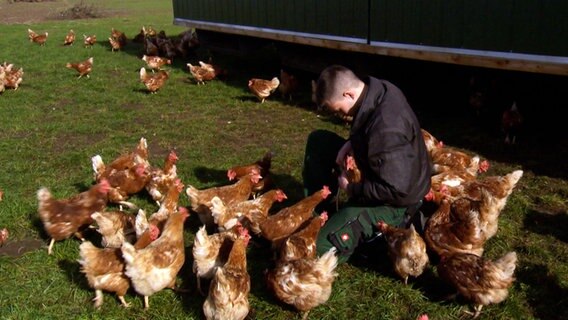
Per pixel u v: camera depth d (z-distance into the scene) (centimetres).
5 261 510
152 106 1120
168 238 438
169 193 538
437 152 636
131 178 620
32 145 869
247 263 497
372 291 452
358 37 950
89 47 2017
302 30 1113
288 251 441
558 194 627
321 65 1138
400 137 429
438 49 790
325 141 554
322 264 405
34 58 1764
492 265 401
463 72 1005
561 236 534
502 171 700
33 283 474
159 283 427
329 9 1016
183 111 1070
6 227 580
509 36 694
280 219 492
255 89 1088
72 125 983
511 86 927
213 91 1227
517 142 799
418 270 437
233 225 496
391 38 879
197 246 441
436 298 442
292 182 675
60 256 516
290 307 434
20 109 1112
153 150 831
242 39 1473
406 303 438
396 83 1005
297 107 1059
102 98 1198
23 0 4506
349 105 447
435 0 787
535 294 441
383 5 880
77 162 781
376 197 446
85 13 3347
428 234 471
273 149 815
